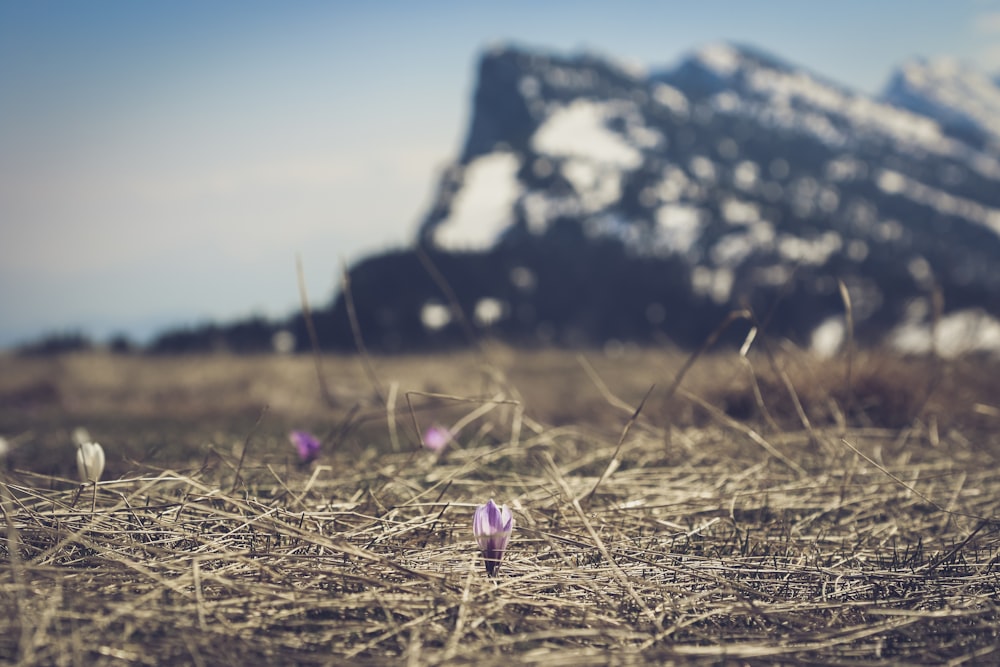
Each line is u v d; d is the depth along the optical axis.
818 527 2.67
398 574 1.95
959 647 1.63
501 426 4.71
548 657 1.48
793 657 1.54
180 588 1.71
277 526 2.06
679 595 1.89
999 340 5.93
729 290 84.31
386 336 64.81
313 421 6.87
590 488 2.99
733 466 3.53
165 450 4.11
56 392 10.94
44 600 1.60
